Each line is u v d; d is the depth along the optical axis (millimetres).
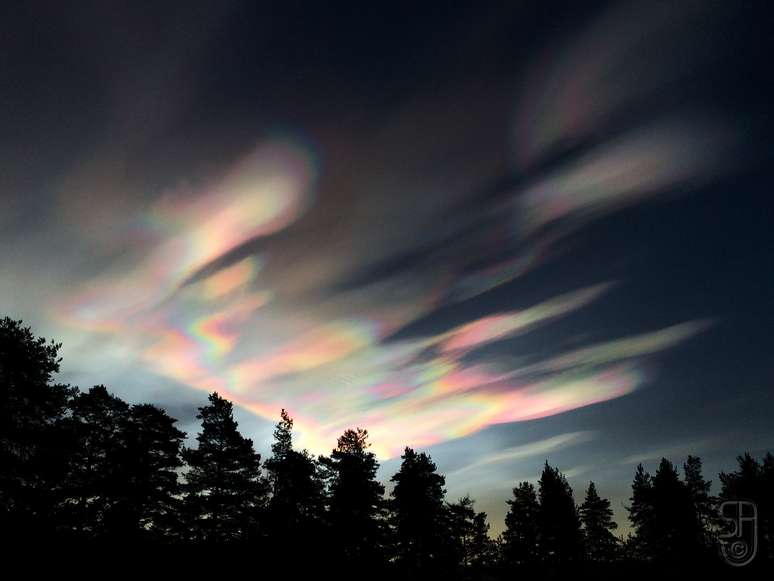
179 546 32156
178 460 33344
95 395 32000
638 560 61875
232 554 32812
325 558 35938
